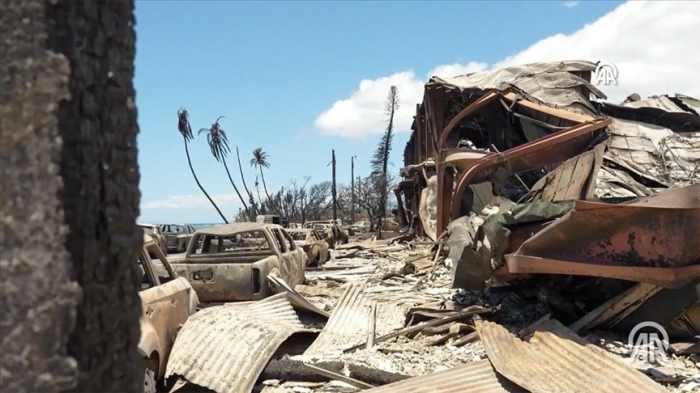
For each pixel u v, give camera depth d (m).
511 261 7.04
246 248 11.95
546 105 13.79
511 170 10.55
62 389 1.48
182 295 6.34
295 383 5.98
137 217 1.89
